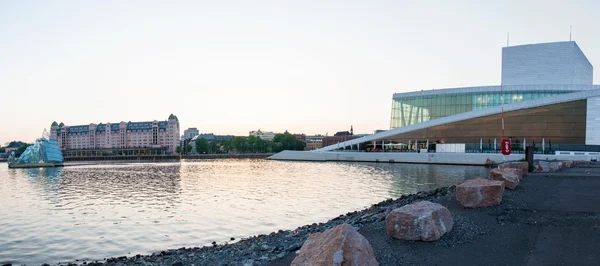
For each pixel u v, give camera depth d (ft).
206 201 144.36
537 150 326.44
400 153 383.24
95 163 568.82
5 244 88.17
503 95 391.45
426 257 41.04
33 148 491.72
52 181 258.78
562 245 42.88
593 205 64.85
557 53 394.11
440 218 48.32
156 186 207.00
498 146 349.41
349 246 33.40
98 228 102.63
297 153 497.87
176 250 72.02
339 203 131.34
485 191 63.46
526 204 66.18
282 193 161.38
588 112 319.27
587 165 184.65
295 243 58.29
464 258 40.45
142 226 102.83
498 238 46.78
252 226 98.58
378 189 167.84
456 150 359.25
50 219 117.50
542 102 332.39
